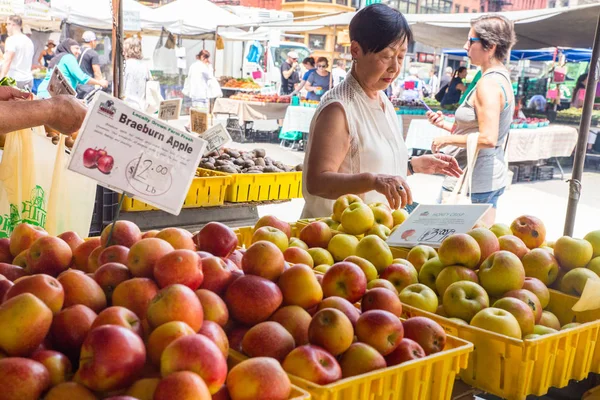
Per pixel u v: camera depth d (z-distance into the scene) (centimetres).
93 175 165
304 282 156
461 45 1009
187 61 1938
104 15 1214
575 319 200
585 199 973
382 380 137
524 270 205
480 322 172
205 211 410
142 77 991
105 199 367
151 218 387
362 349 141
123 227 178
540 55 1377
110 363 112
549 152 1125
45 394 113
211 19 1337
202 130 511
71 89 333
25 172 300
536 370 167
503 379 164
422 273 210
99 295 144
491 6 3534
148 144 168
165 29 1284
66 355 130
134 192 168
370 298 164
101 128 164
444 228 227
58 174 299
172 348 115
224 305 147
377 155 291
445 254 203
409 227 239
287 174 446
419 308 185
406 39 287
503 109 411
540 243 235
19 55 1100
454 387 172
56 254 169
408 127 1148
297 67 1600
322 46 2627
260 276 157
